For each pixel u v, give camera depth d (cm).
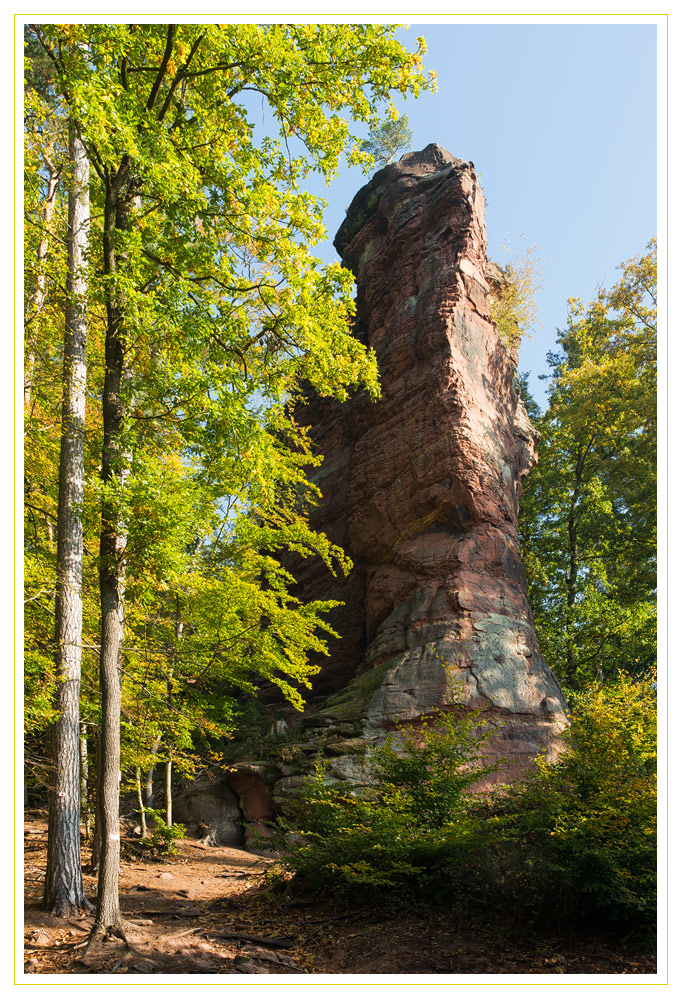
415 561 2003
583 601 2664
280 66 891
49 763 945
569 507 2928
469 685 1723
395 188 2698
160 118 935
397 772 995
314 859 954
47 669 950
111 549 855
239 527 1263
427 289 2309
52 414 1141
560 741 1708
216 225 902
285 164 996
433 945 720
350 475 2378
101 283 859
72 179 1108
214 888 1190
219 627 1390
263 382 973
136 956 696
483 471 2030
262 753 1912
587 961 666
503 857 801
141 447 960
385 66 952
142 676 1323
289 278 909
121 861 1366
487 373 2220
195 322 849
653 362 2727
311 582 2642
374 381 1002
